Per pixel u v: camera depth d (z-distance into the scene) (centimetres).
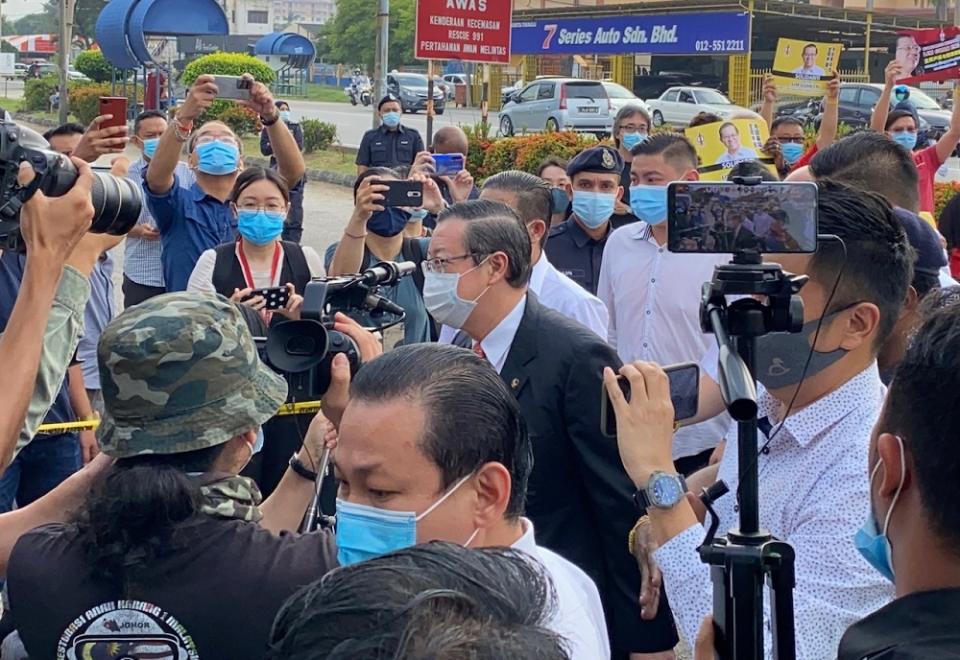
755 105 3284
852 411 230
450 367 203
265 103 623
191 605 201
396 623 115
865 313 229
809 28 3816
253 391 218
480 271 324
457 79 4531
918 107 2786
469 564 129
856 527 215
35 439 467
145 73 2470
